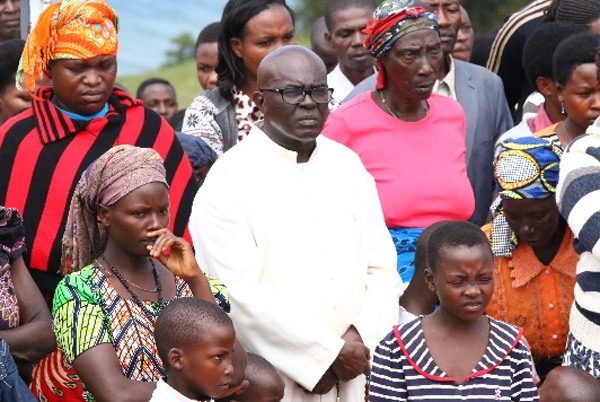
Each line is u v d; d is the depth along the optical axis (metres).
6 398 6.80
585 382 7.68
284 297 7.96
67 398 7.62
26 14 10.36
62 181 8.45
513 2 23.70
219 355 6.68
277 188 8.05
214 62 13.96
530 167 8.49
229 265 7.95
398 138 9.21
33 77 8.65
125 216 7.29
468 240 7.08
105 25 8.59
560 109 9.90
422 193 9.08
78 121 8.62
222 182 8.11
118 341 7.19
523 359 7.14
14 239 7.72
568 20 10.92
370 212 8.34
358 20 11.93
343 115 9.32
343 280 8.03
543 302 8.72
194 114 10.34
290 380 7.99
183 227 8.80
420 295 8.49
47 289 8.38
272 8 10.20
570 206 7.54
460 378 7.05
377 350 7.23
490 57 12.09
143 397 7.01
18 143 8.53
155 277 7.50
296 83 7.95
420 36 9.08
